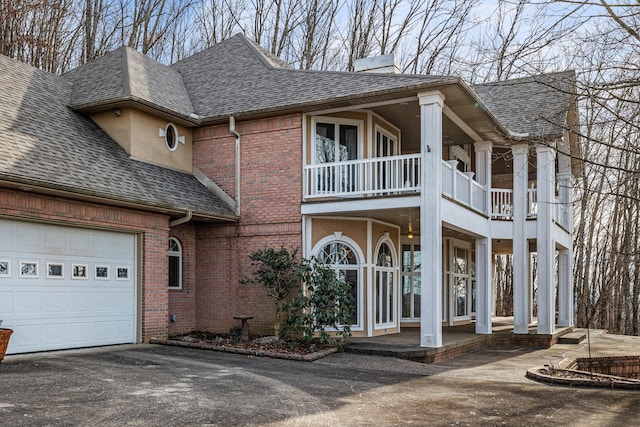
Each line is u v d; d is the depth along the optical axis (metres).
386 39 31.33
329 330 15.62
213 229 16.45
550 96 19.48
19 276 11.43
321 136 16.05
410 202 13.91
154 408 7.52
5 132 12.18
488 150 18.61
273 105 15.58
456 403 8.54
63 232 12.34
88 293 12.83
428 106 13.74
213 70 18.84
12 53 23.91
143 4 29.03
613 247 27.27
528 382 10.51
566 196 21.50
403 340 14.92
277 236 15.55
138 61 17.41
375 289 16.44
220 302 16.16
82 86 16.38
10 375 9.21
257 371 10.70
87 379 9.18
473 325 21.58
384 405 8.28
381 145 17.09
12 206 11.10
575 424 7.39
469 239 23.08
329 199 14.91
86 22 27.56
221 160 16.56
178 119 16.17
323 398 8.59
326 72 16.16
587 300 30.12
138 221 13.80
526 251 18.55
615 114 7.69
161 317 14.30
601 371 14.11
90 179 12.44
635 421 7.57
